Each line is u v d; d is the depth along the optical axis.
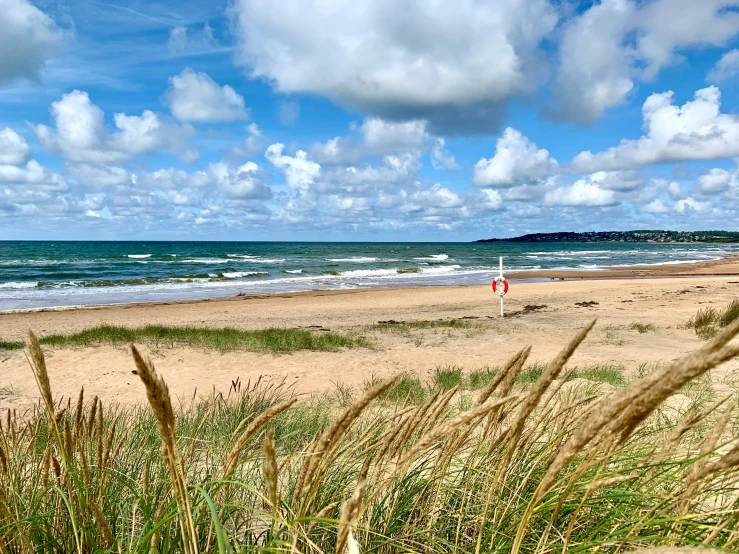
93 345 12.09
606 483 1.32
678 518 1.42
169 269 49.69
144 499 1.84
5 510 1.78
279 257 74.62
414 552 1.75
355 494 1.17
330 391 7.96
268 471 1.07
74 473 1.67
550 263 65.75
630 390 0.97
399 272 50.12
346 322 18.41
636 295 25.16
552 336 14.50
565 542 1.39
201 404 5.53
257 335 13.62
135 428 3.86
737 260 66.62
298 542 1.80
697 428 3.07
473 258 78.25
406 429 1.94
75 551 1.92
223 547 1.06
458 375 8.66
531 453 2.25
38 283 35.41
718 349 0.80
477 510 2.06
